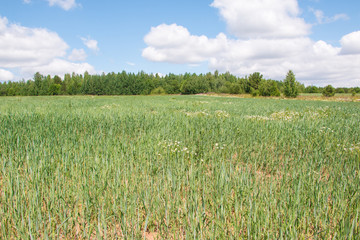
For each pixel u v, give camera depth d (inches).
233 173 182.4
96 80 3767.2
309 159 215.2
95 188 156.5
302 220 132.3
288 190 150.6
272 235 119.2
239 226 121.3
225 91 3292.3
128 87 3927.2
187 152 235.1
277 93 2158.0
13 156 213.3
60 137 268.7
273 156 247.9
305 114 567.2
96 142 261.4
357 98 1598.2
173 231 122.4
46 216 134.2
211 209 141.4
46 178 165.5
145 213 142.4
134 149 228.1
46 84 3722.9
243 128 348.2
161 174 190.1
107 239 121.9
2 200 142.6
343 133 322.7
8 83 4350.4
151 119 422.3
